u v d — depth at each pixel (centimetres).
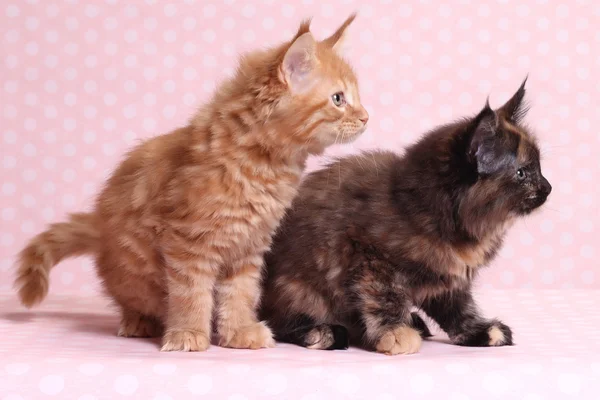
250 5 146
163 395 89
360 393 89
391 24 147
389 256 100
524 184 101
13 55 145
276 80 98
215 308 103
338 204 103
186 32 146
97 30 145
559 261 150
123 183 104
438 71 148
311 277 104
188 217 98
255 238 101
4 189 145
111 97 146
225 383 89
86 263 149
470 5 147
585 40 148
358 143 145
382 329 100
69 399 88
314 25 146
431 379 90
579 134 149
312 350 100
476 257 101
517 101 106
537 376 91
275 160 99
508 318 116
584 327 111
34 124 145
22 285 110
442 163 100
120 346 100
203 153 99
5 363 91
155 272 102
